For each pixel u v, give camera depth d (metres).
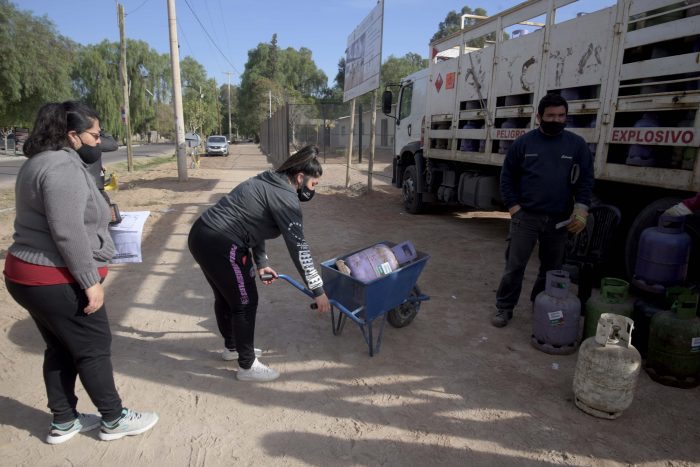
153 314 4.66
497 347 4.01
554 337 3.84
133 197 12.27
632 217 5.00
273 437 2.85
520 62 6.18
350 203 11.76
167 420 3.00
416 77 10.23
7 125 28.45
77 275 2.27
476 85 7.33
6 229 8.33
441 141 8.75
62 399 2.71
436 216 10.05
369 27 11.40
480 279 5.79
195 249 3.14
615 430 2.92
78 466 2.59
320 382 3.46
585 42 5.03
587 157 3.97
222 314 3.58
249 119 66.81
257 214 3.06
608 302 3.72
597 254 5.05
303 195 3.21
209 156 34.66
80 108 2.40
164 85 67.00
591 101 4.98
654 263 3.84
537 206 4.04
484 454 2.71
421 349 3.97
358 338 4.16
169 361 3.74
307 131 34.75
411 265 3.82
